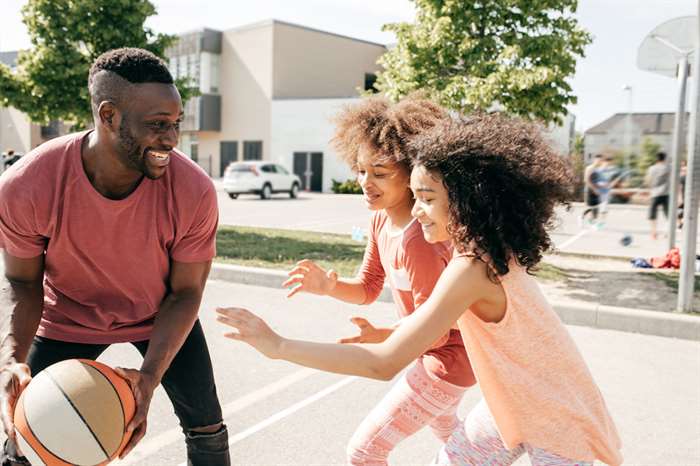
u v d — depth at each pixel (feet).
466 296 6.60
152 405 14.64
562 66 33.30
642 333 21.56
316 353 6.63
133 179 7.91
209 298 25.59
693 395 15.80
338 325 21.72
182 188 8.18
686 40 34.22
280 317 22.71
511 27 34.42
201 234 8.52
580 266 32.73
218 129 125.59
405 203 8.72
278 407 14.67
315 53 123.65
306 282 9.55
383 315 23.17
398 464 12.07
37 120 45.91
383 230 9.21
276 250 35.45
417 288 8.38
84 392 6.82
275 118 116.57
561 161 7.03
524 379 6.76
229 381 16.30
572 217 63.82
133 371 7.43
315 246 37.52
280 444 12.78
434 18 34.50
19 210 7.74
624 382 16.70
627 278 29.17
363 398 15.28
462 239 6.61
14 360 7.64
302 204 78.84
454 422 9.55
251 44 120.16
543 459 6.87
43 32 44.32
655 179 47.80
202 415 8.88
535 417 6.80
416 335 6.62
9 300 8.13
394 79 35.22
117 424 6.93
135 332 8.91
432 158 6.70
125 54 7.26
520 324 6.70
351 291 9.89
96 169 7.77
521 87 31.22
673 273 30.73
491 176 6.57
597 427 6.83
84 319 8.68
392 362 6.64
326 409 14.58
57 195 7.79
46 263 8.38
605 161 58.44
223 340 19.67
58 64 44.21
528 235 6.63
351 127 8.65
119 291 8.56
